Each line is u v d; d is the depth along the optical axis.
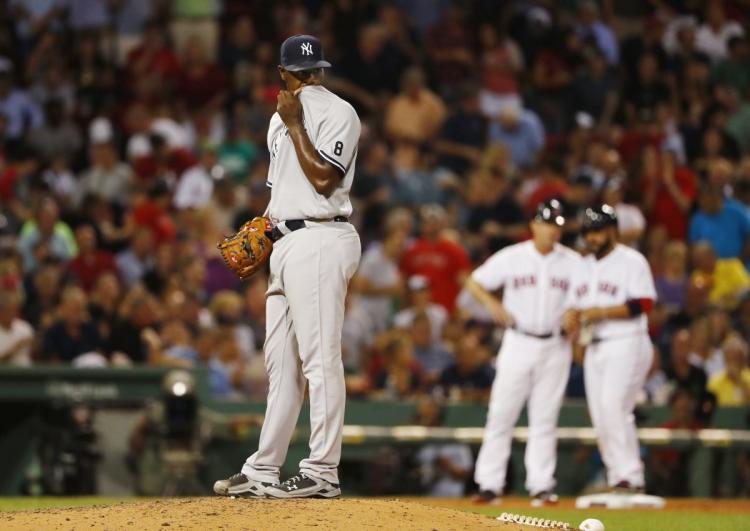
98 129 63.06
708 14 78.06
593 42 72.56
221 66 68.50
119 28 70.12
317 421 23.86
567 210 54.75
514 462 45.72
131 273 53.53
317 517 21.28
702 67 73.50
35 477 42.00
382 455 43.84
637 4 80.38
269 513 21.52
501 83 68.88
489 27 71.12
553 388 37.88
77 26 69.56
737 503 40.31
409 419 45.59
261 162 59.38
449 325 50.88
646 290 37.72
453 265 55.09
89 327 46.41
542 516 32.47
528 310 37.78
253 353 49.41
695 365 48.91
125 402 42.66
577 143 64.19
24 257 54.09
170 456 40.75
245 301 52.00
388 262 55.25
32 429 42.31
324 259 23.78
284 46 24.36
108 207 56.75
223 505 22.20
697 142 70.00
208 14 70.00
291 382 24.38
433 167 64.31
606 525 30.03
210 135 64.38
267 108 64.12
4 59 66.75
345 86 68.44
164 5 70.06
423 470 44.75
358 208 60.16
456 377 48.19
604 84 71.19
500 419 37.91
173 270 52.69
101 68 66.31
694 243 59.91
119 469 42.34
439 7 74.00
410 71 65.62
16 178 58.78
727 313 56.06
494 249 58.81
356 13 71.31
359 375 49.88
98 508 22.61
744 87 75.88
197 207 57.19
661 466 46.56
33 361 45.84
